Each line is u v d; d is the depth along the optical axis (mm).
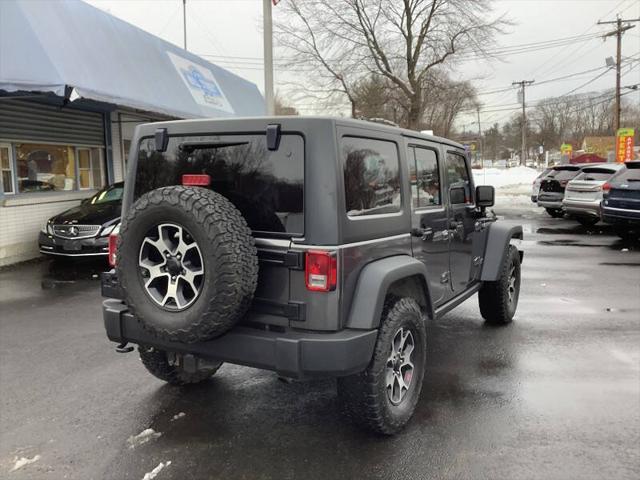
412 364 3832
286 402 4219
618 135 31922
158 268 3219
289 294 3236
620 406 4125
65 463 3348
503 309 6059
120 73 11648
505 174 47031
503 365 4988
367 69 30922
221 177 3453
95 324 6379
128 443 3588
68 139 12836
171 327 3123
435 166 4594
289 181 3246
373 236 3516
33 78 9062
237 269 3002
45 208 11625
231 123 3424
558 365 4992
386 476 3195
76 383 4598
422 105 33406
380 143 3689
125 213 3881
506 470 3250
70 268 9922
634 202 11992
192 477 3191
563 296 7758
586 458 3381
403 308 3617
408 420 3770
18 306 7211
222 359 3365
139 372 4848
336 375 3152
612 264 10289
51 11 10062
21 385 4555
